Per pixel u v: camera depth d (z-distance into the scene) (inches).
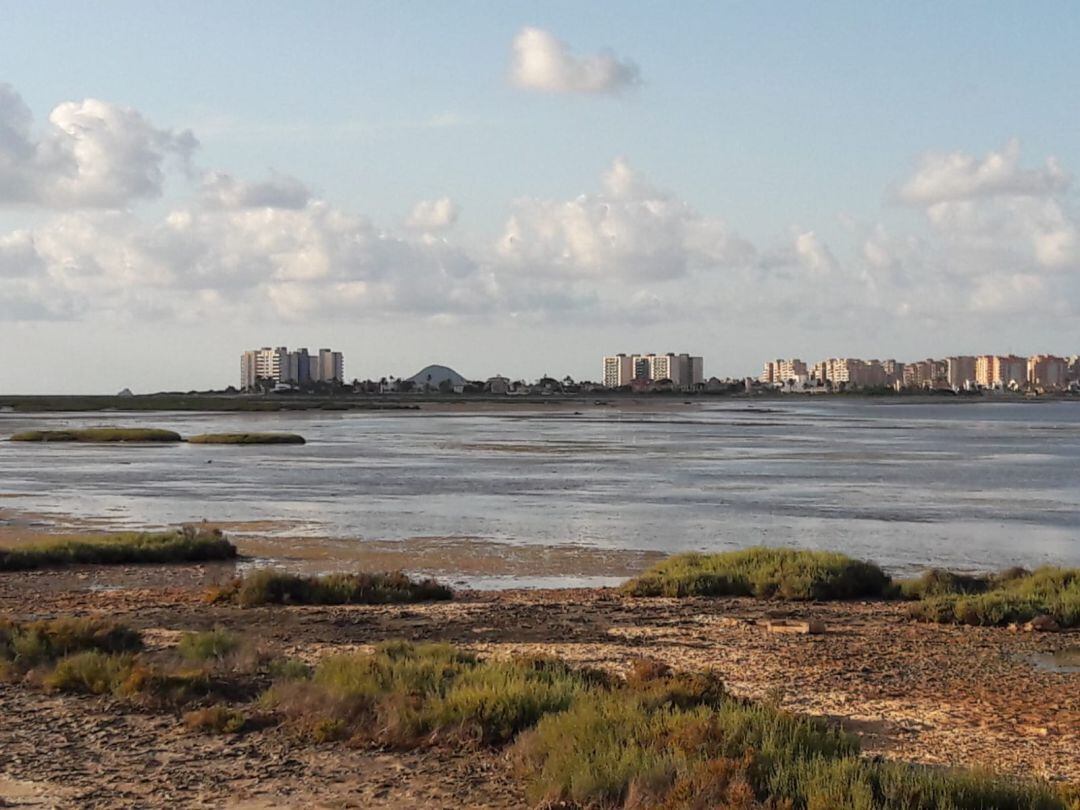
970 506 2038.6
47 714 588.7
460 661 716.0
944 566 1368.1
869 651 833.5
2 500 2117.4
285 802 453.7
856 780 445.1
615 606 1047.6
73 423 6176.2
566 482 2486.5
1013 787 456.8
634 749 478.0
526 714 557.9
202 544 1389.0
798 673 753.6
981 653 831.7
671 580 1140.5
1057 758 561.3
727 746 486.9
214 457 3363.7
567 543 1537.9
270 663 697.6
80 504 2042.3
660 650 828.6
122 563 1341.0
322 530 1663.4
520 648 827.4
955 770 494.6
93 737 546.3
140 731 557.6
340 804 451.8
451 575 1282.0
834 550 1493.6
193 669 668.1
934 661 800.3
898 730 610.2
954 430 5487.2
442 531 1654.8
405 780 483.2
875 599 1122.0
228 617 967.6
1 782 474.9
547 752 498.0
